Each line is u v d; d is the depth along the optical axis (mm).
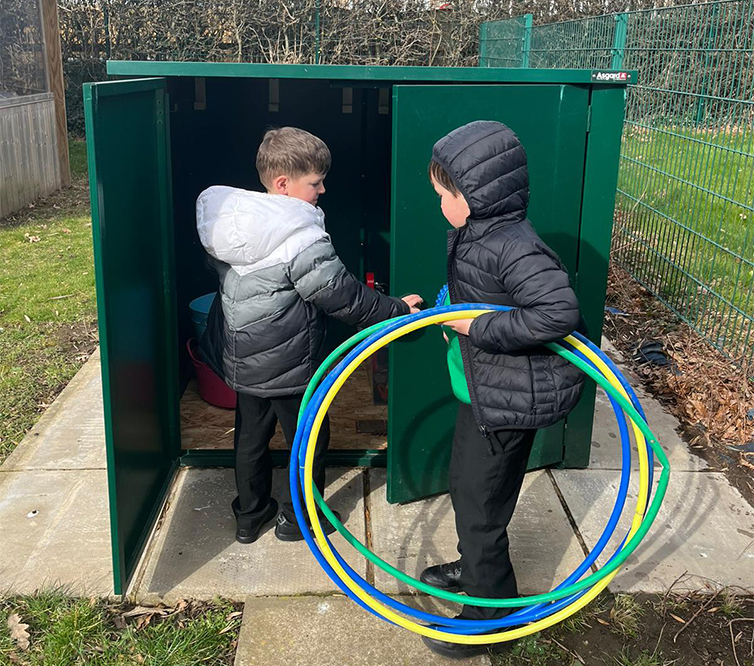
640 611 2557
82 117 12414
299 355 2562
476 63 12367
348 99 4172
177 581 2643
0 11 7664
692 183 4930
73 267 6238
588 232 3045
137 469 2662
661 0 11359
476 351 2174
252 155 4184
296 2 11742
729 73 4422
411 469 3064
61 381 4227
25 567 2699
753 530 3004
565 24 7305
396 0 11977
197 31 11773
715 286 4887
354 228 4438
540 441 3283
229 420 3705
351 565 2748
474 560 2283
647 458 2270
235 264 2492
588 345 2211
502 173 2014
